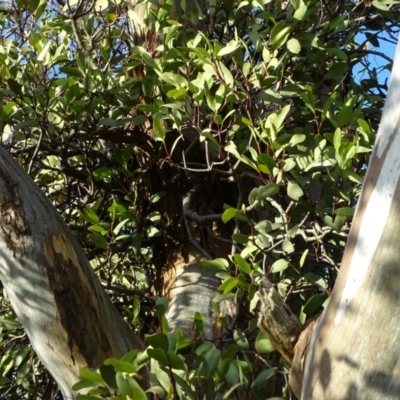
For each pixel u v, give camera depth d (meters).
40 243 2.71
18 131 4.02
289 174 3.15
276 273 3.19
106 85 3.83
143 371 2.55
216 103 3.23
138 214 3.91
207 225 3.80
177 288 3.65
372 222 1.91
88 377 2.41
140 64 3.88
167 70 3.59
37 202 2.77
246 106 3.29
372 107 4.02
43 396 3.53
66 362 2.65
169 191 3.96
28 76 3.81
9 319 3.56
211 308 3.49
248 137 3.49
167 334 2.32
